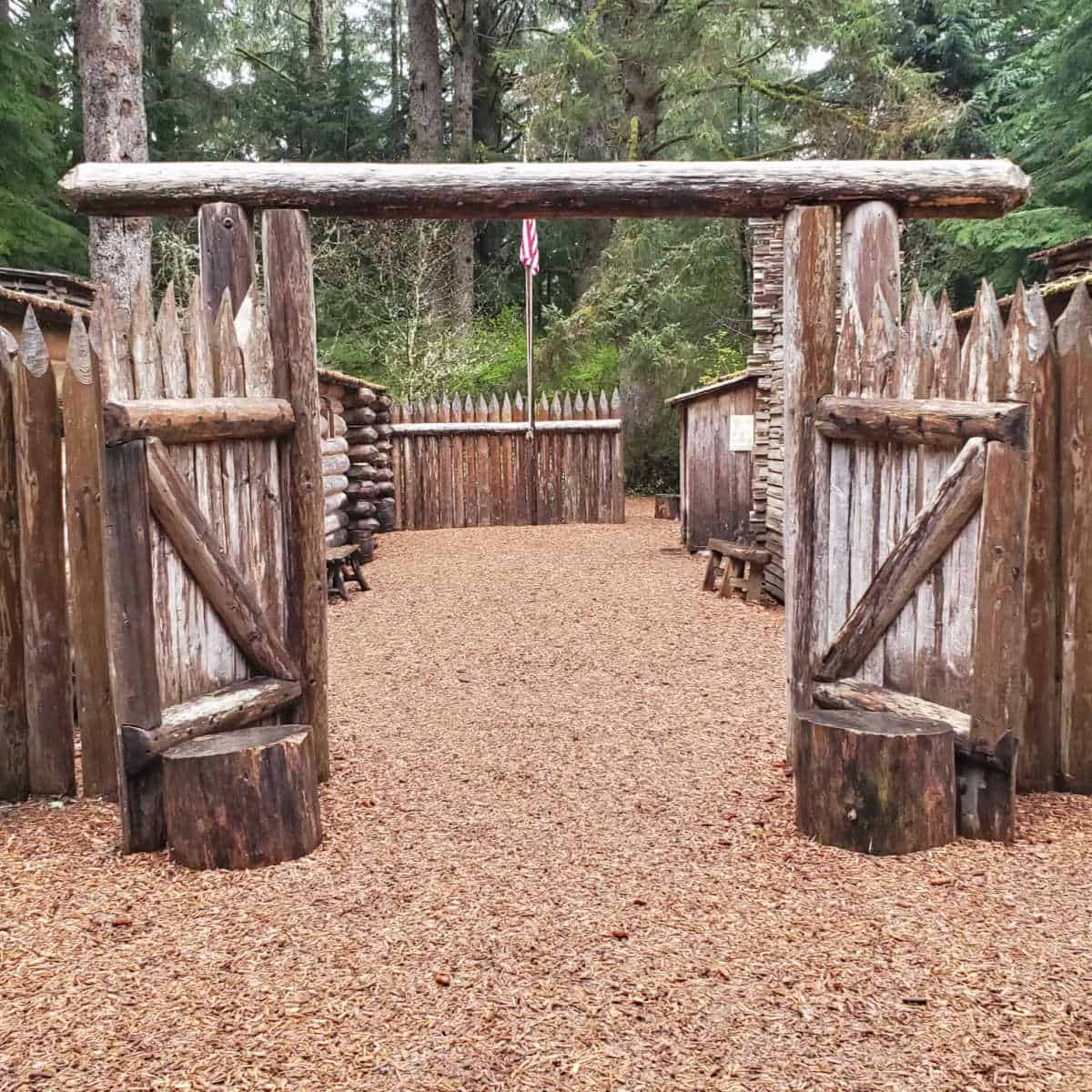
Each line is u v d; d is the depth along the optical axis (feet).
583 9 70.64
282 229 14.12
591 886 11.20
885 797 11.84
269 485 14.17
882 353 13.29
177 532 12.19
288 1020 8.54
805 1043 8.16
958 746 12.23
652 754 16.24
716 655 23.52
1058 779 13.97
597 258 73.67
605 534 48.06
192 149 78.23
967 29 70.85
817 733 12.30
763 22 59.93
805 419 14.25
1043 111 52.60
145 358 11.75
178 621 12.52
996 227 50.67
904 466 13.11
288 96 87.51
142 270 42.14
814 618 14.46
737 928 10.12
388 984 9.10
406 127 93.97
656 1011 8.63
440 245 75.05
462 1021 8.51
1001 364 11.78
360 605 30.53
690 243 61.21
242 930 10.16
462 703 19.63
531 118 61.93
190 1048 8.14
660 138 68.90
